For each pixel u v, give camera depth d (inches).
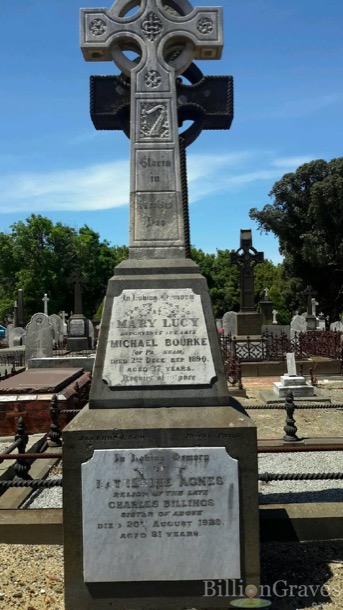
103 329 165.2
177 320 165.2
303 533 190.2
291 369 530.6
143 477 150.6
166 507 150.5
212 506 150.6
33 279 2155.5
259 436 372.5
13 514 201.8
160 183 179.5
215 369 162.4
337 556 179.0
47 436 342.0
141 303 166.4
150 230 177.9
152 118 181.8
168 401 160.4
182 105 206.4
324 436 367.9
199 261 2901.1
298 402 495.8
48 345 759.1
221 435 151.4
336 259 1780.3
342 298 1900.8
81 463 150.9
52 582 166.9
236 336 855.7
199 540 150.1
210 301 168.2
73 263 2305.6
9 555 184.1
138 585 149.9
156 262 173.9
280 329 1067.3
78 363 604.4
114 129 212.8
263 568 171.3
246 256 888.9
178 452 150.9
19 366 855.7
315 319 1277.1
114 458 150.7
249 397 542.3
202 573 149.3
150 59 183.8
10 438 357.1
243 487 151.1
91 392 160.9
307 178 1881.2
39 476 273.6
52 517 199.2
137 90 182.5
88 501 150.1
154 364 162.4
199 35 185.3
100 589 149.5
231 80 210.2
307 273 1929.1
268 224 1903.3
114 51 187.6
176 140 181.2
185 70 195.5
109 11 186.4
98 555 149.3
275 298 2247.8
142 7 185.5
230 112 209.5
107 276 2476.6
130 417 155.5
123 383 160.9
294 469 295.6
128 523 150.1
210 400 160.7
